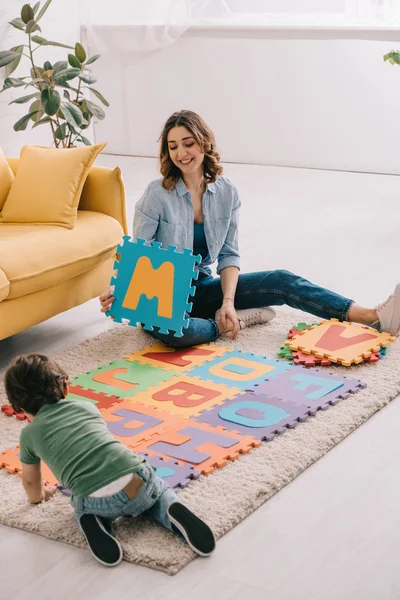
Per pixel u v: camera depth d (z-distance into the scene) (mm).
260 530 2025
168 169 3092
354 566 1892
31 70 5293
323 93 6133
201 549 1916
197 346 3086
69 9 6207
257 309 3279
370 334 3061
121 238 3402
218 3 6234
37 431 1973
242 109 6422
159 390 2725
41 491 2113
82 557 1938
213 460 2279
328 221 4797
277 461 2299
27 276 2914
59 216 3262
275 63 6207
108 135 6934
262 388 2727
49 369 1993
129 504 1935
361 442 2434
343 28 5871
